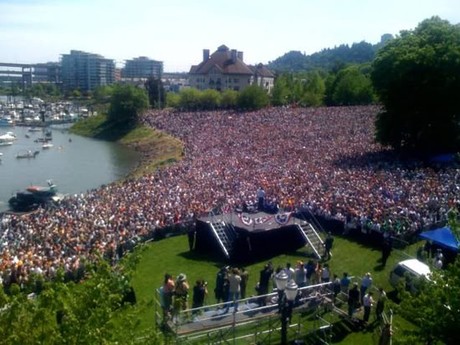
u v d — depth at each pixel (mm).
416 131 65375
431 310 13508
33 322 9492
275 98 143500
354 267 28969
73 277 26641
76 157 105188
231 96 143125
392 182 46719
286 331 19609
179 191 49031
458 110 63281
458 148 64250
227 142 85188
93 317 9820
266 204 35969
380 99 67562
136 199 47500
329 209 36812
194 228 32844
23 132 150875
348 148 71812
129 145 120062
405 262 25375
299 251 31500
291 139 83062
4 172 88500
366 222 33500
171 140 105125
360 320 21781
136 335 11023
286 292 19031
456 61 61531
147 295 25297
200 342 19094
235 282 22391
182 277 20844
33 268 26703
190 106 146375
